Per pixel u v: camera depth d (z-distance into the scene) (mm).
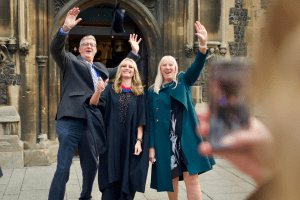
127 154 2871
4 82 5391
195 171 2615
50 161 5562
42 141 5520
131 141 2908
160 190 2707
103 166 2908
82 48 3299
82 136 3031
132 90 2980
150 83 6398
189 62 6254
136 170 2822
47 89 5664
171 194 2863
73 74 3080
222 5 6238
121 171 2891
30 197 3816
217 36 6316
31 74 5496
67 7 5742
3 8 5383
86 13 6895
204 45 2654
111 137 2910
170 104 2793
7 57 5387
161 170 2727
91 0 5898
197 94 6098
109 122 2943
